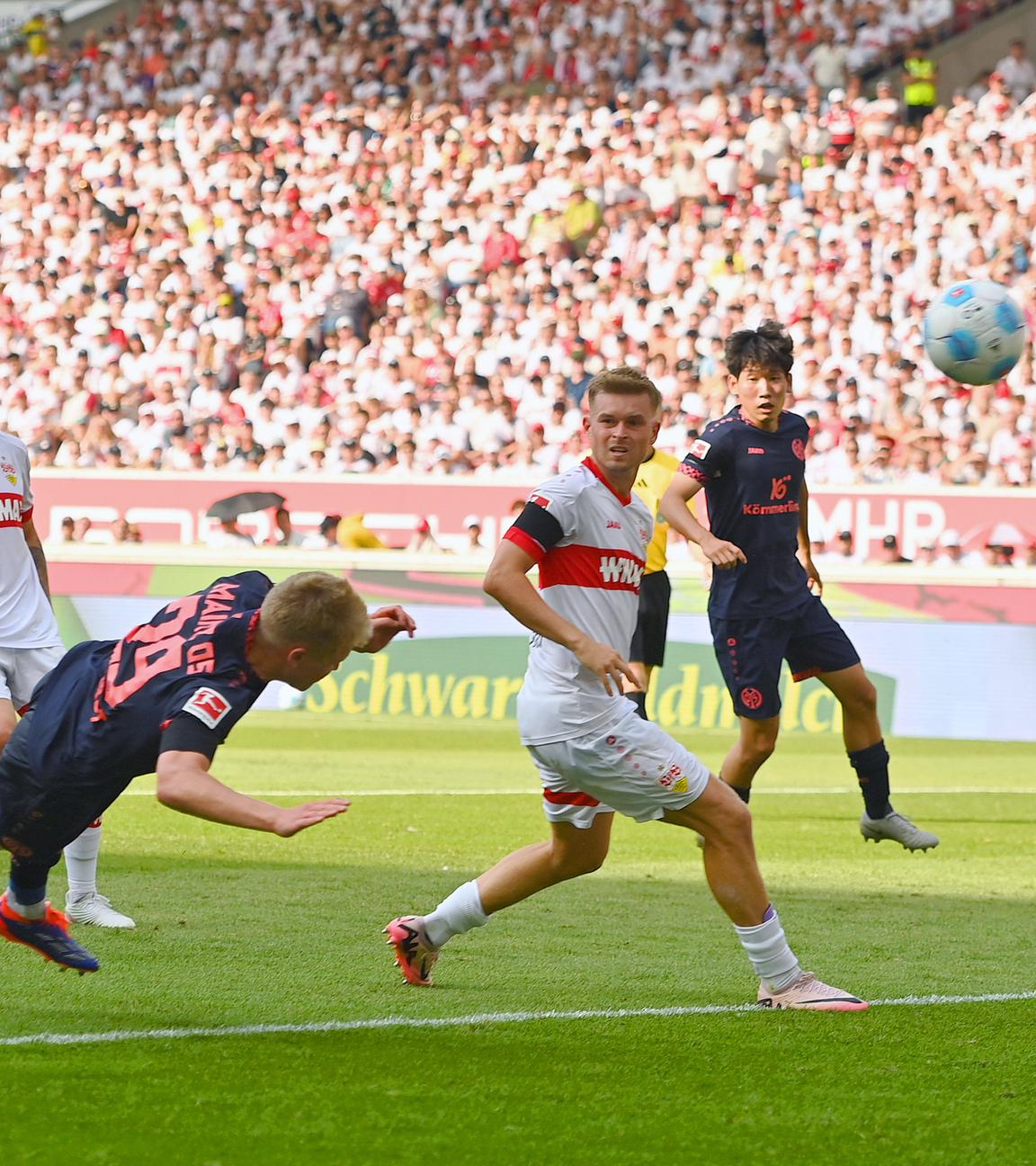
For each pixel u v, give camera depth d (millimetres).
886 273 59000
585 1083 12031
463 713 41969
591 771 13906
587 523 13805
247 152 71125
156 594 44375
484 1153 10398
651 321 58812
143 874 21234
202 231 68375
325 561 43281
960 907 20438
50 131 74750
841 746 39719
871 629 40500
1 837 12867
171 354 62094
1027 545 44469
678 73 70562
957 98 64750
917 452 48594
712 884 14508
